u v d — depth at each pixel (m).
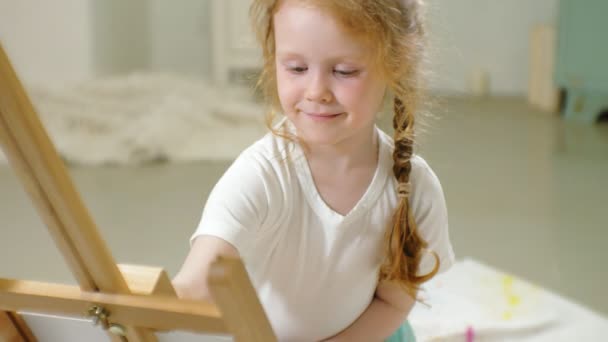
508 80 3.54
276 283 0.76
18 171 0.40
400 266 0.78
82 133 2.56
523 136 2.79
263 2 0.70
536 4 3.45
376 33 0.64
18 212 2.03
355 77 0.65
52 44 3.08
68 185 0.41
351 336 0.83
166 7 3.68
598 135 2.81
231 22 3.36
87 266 0.43
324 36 0.62
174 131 2.56
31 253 1.74
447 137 2.76
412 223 0.76
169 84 2.90
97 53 3.15
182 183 2.24
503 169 2.38
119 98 2.78
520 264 1.67
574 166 2.41
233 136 2.62
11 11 3.05
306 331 0.80
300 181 0.72
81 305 0.45
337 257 0.75
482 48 3.51
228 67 3.40
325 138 0.67
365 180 0.74
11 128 0.38
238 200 0.68
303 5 0.62
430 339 1.24
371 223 0.75
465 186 2.21
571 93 3.07
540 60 3.26
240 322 0.38
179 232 1.86
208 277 0.36
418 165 0.79
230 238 0.65
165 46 3.73
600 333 1.30
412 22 0.71
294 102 0.66
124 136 2.51
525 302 1.40
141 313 0.43
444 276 1.51
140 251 1.74
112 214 1.97
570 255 1.73
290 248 0.74
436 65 0.88
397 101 0.73
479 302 1.40
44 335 0.52
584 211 2.00
